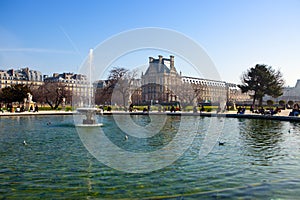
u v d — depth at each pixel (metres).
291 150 13.55
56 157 11.76
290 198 7.16
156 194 7.41
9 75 114.88
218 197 7.22
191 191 7.65
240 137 18.28
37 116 40.88
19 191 7.64
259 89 66.69
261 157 11.95
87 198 7.15
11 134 19.55
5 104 70.69
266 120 33.34
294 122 29.80
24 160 11.17
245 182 8.44
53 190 7.72
